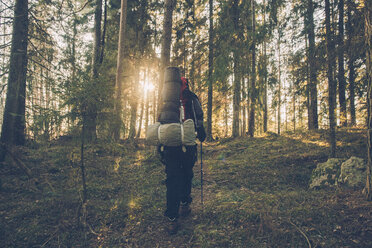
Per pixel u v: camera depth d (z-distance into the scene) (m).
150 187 4.52
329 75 5.80
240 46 9.45
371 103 3.02
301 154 7.24
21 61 4.88
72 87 2.98
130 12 15.28
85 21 13.72
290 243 2.24
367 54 3.13
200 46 9.98
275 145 9.62
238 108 14.59
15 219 3.04
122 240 2.55
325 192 3.62
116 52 15.38
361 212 2.62
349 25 5.05
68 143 3.10
